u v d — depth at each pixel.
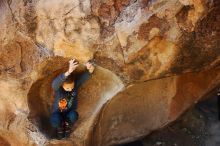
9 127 5.85
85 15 5.02
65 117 5.67
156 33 4.94
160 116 6.20
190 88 5.95
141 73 5.29
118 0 4.96
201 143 7.21
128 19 4.97
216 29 4.90
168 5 4.79
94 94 5.80
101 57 5.24
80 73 5.49
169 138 7.22
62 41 5.16
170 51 5.07
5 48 5.42
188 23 4.84
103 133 6.27
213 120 7.61
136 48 5.06
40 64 5.37
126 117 6.21
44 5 5.10
